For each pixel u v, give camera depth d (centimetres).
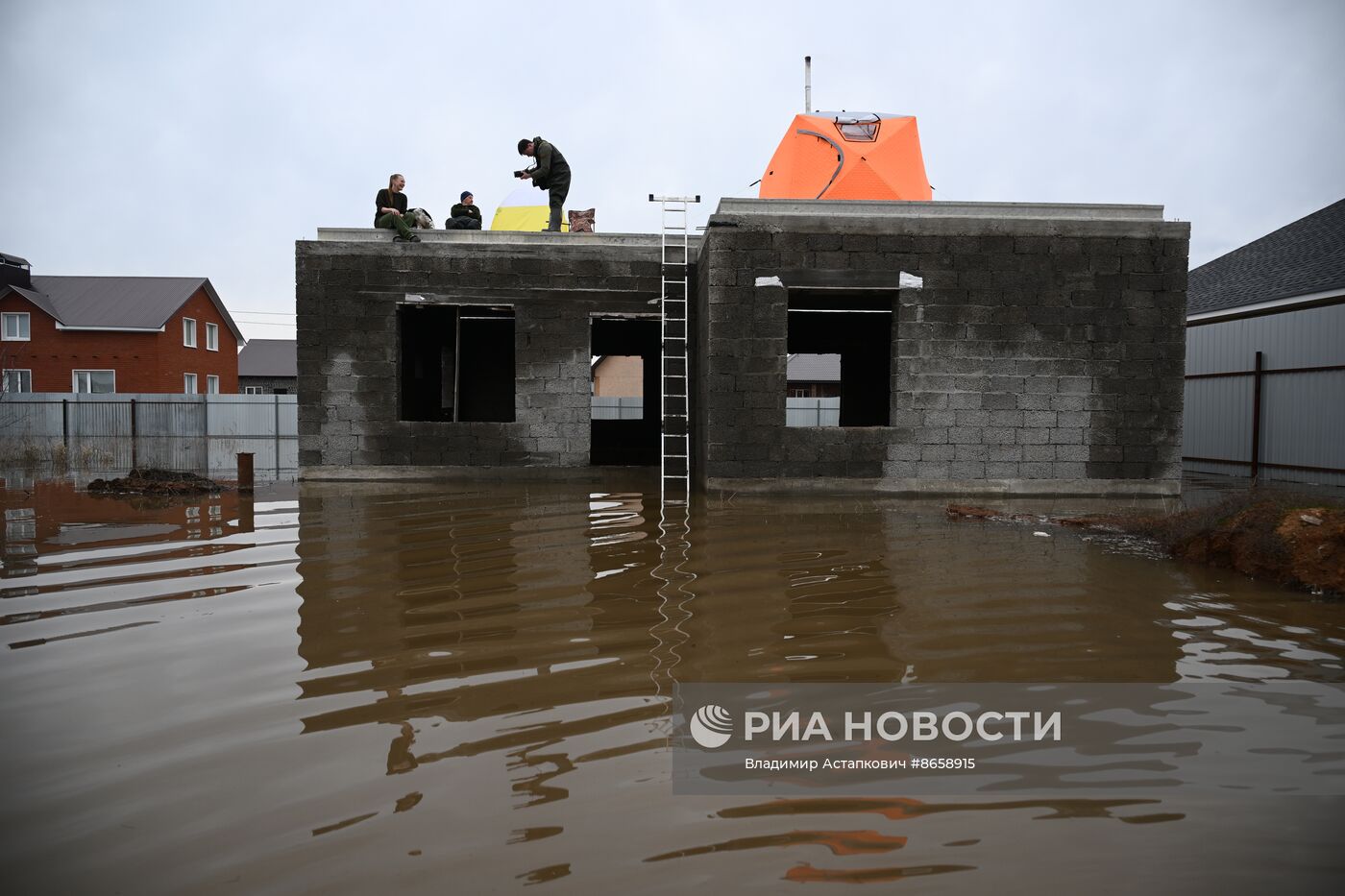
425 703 319
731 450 945
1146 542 643
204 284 2970
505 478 1089
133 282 2891
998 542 641
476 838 223
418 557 583
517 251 1091
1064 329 952
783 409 944
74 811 239
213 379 3102
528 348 1095
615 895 197
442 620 427
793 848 217
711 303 940
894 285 946
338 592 487
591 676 346
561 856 214
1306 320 1233
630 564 559
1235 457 1374
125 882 204
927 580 511
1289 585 495
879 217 943
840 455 950
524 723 299
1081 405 957
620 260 1103
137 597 475
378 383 1079
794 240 940
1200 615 434
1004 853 215
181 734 291
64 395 1936
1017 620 423
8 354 2650
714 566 553
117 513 810
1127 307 953
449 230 1108
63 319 2705
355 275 1075
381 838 223
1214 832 225
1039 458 957
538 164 1149
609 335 1608
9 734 292
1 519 775
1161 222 952
